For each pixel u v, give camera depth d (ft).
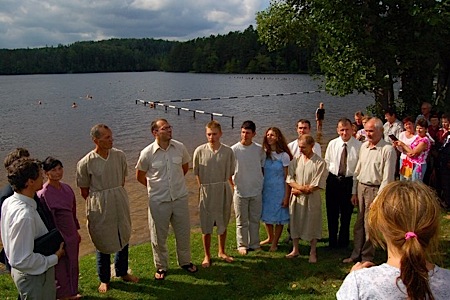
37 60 543.39
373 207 6.03
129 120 108.47
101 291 17.39
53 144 75.97
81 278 18.92
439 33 33.09
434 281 5.57
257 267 19.36
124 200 17.21
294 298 16.35
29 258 11.68
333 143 20.97
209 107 136.46
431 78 39.96
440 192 26.25
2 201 13.62
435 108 39.42
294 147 22.76
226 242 22.82
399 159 27.86
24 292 12.28
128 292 17.33
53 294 12.71
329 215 21.18
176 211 18.24
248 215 21.12
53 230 12.64
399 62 33.78
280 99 159.63
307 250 21.13
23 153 14.55
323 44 36.32
